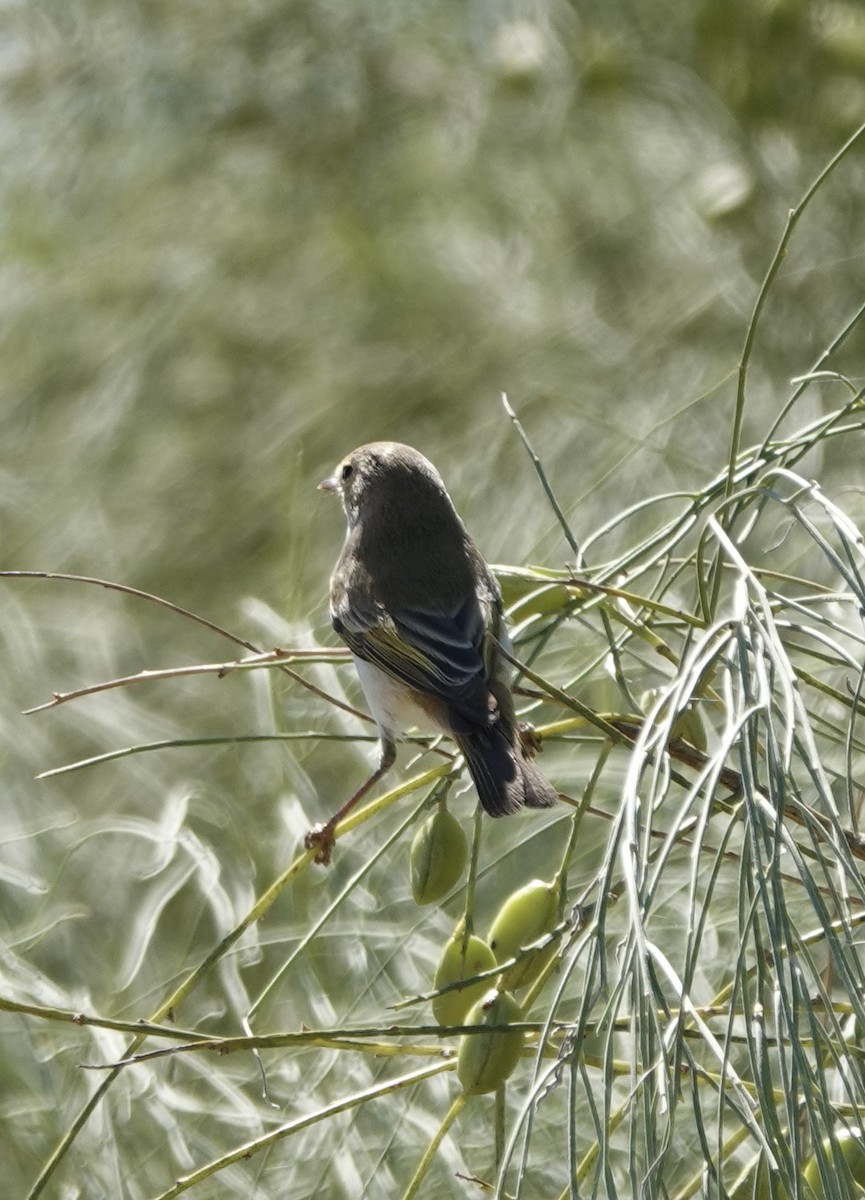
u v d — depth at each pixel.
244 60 14.91
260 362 13.80
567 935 5.58
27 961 8.91
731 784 6.09
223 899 8.35
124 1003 9.05
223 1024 8.84
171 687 11.68
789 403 6.03
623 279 12.96
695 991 7.58
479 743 7.00
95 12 15.12
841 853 4.46
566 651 9.16
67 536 12.84
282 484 12.96
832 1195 4.21
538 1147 7.39
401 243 13.88
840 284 12.08
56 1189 7.52
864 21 12.21
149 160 15.07
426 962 8.50
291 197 14.45
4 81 15.23
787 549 9.79
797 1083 4.28
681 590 9.68
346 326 13.74
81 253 14.50
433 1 14.65
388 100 14.58
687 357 12.23
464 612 7.91
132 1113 7.90
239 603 12.10
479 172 13.96
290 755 9.27
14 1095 7.80
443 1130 5.30
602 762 5.92
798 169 12.41
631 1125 4.25
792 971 4.30
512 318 13.02
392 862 8.89
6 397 13.90
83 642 11.87
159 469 13.36
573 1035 4.71
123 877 9.84
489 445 12.20
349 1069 7.68
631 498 11.36
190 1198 7.54
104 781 10.72
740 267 12.40
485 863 9.05
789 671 4.67
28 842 9.95
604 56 12.95
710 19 12.38
